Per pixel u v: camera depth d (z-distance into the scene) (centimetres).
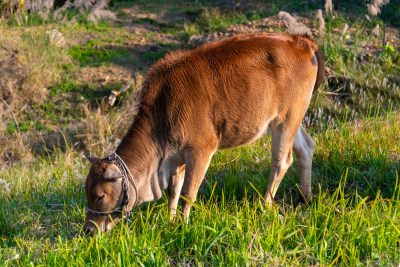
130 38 2892
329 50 2320
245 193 1229
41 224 1262
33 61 2588
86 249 1047
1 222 1238
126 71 2573
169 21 3072
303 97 1246
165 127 1125
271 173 1269
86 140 2103
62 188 1467
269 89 1182
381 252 999
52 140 2177
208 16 2917
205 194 1368
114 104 2356
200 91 1123
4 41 2730
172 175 1180
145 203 1309
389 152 1459
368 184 1269
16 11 3105
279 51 1196
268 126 1248
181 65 1138
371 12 2253
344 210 1112
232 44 1183
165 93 1123
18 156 2069
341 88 2134
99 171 1075
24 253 1093
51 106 2406
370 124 1683
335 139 1574
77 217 1281
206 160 1143
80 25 3066
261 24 2706
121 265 974
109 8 3303
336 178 1394
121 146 1133
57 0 3391
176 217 1170
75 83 2522
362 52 2366
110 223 1123
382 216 1077
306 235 1077
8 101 2416
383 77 2139
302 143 1326
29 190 1478
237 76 1151
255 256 991
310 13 2730
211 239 1068
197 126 1122
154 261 986
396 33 2516
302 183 1323
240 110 1159
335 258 970
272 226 1057
